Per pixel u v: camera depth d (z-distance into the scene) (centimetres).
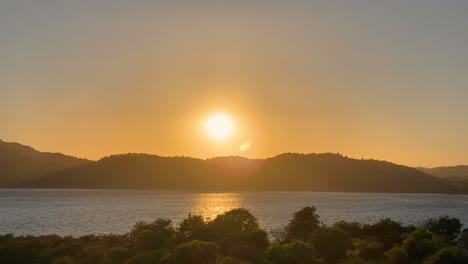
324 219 18775
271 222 16188
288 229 9800
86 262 6838
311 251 6675
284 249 6644
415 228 9519
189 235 7781
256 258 6788
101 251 7212
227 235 7694
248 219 8669
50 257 7006
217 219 8419
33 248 7206
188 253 6488
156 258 6531
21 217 19412
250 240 7512
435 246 7356
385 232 9050
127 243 7675
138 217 19312
